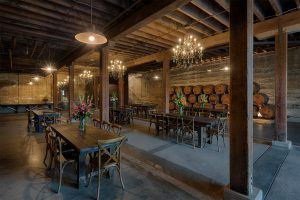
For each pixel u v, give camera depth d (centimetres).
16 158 375
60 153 258
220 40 539
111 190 257
